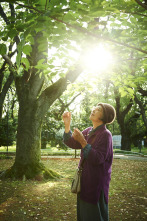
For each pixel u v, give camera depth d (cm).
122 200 566
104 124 246
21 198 559
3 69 1578
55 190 649
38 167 842
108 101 2648
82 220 225
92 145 232
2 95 1742
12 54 1483
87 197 221
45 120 1583
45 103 870
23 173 815
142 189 696
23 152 844
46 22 202
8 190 635
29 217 436
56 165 1284
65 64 287
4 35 204
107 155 229
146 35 271
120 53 275
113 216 451
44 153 2134
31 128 857
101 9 196
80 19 210
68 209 489
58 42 254
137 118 2839
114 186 736
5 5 1331
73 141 256
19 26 196
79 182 227
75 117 1795
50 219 429
